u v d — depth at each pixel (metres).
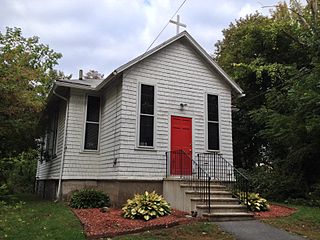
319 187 11.41
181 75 11.98
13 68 12.44
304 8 18.39
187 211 8.94
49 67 21.44
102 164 11.80
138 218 7.92
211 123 12.20
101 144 12.19
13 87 11.54
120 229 6.76
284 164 13.93
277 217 8.53
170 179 10.26
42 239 6.06
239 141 20.22
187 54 12.32
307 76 12.58
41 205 10.71
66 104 12.68
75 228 6.88
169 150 11.14
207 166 11.61
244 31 20.42
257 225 7.57
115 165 10.51
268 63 18.48
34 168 22.58
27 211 9.28
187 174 11.20
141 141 10.77
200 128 11.87
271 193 12.80
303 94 11.50
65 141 11.95
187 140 11.55
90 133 12.43
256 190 13.34
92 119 12.58
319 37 13.82
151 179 10.62
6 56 12.74
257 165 20.59
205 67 12.58
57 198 11.73
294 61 18.12
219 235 6.68
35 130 13.93
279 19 20.55
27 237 6.23
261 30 18.75
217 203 8.88
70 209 9.57
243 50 20.09
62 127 13.06
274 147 16.88
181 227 7.17
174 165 11.08
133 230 6.71
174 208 9.72
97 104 12.82
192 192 9.02
